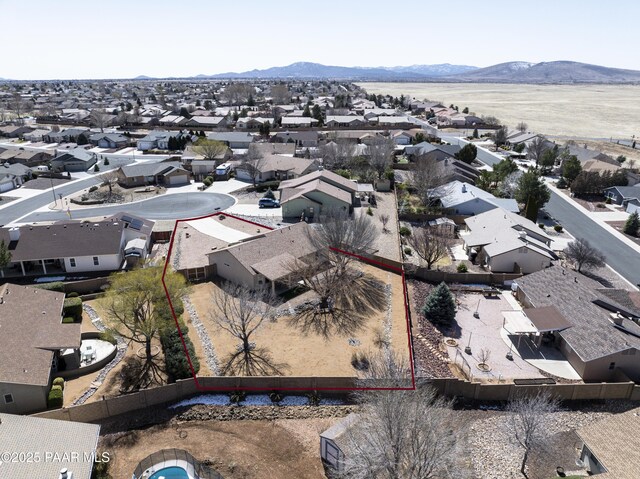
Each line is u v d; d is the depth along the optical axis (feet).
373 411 88.53
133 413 104.94
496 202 241.76
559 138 499.92
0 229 177.58
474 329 142.61
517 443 93.71
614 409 109.19
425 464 72.43
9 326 115.55
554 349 132.77
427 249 178.60
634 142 445.78
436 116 646.33
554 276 156.15
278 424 101.96
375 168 314.55
